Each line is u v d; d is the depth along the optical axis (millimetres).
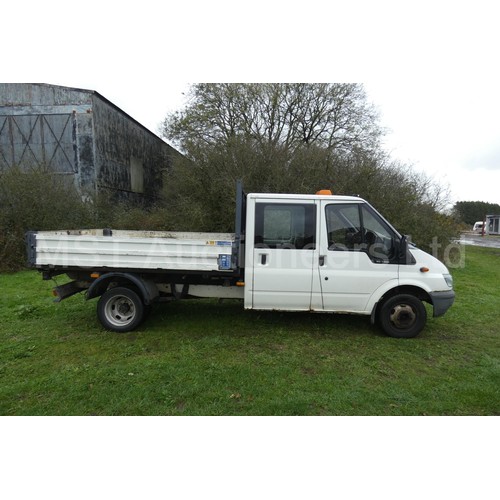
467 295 7309
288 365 3811
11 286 7625
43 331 4805
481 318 5660
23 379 3445
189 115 17891
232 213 11750
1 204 10312
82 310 5758
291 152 12078
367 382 3480
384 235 4516
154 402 3094
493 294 7441
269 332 4816
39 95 14250
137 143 18750
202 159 12602
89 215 12523
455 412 3018
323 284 4520
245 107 17172
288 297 4586
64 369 3652
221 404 3076
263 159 11695
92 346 4289
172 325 5062
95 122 14438
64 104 14211
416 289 4641
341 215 4520
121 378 3467
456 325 5297
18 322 5168
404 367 3828
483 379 3570
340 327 5039
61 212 11406
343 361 3947
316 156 11508
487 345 4520
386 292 4664
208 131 17422
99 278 4629
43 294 6855
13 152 14453
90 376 3494
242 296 4949
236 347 4297
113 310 4887
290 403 3062
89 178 14453
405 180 11555
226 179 11648
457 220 12773
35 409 2977
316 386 3369
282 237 4531
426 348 4359
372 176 11102
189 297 5051
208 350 4184
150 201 20422
